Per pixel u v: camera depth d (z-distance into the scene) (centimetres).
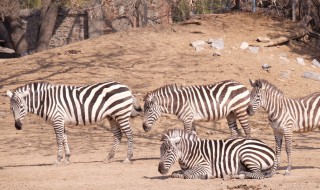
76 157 2597
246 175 1869
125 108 2392
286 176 1938
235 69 4169
